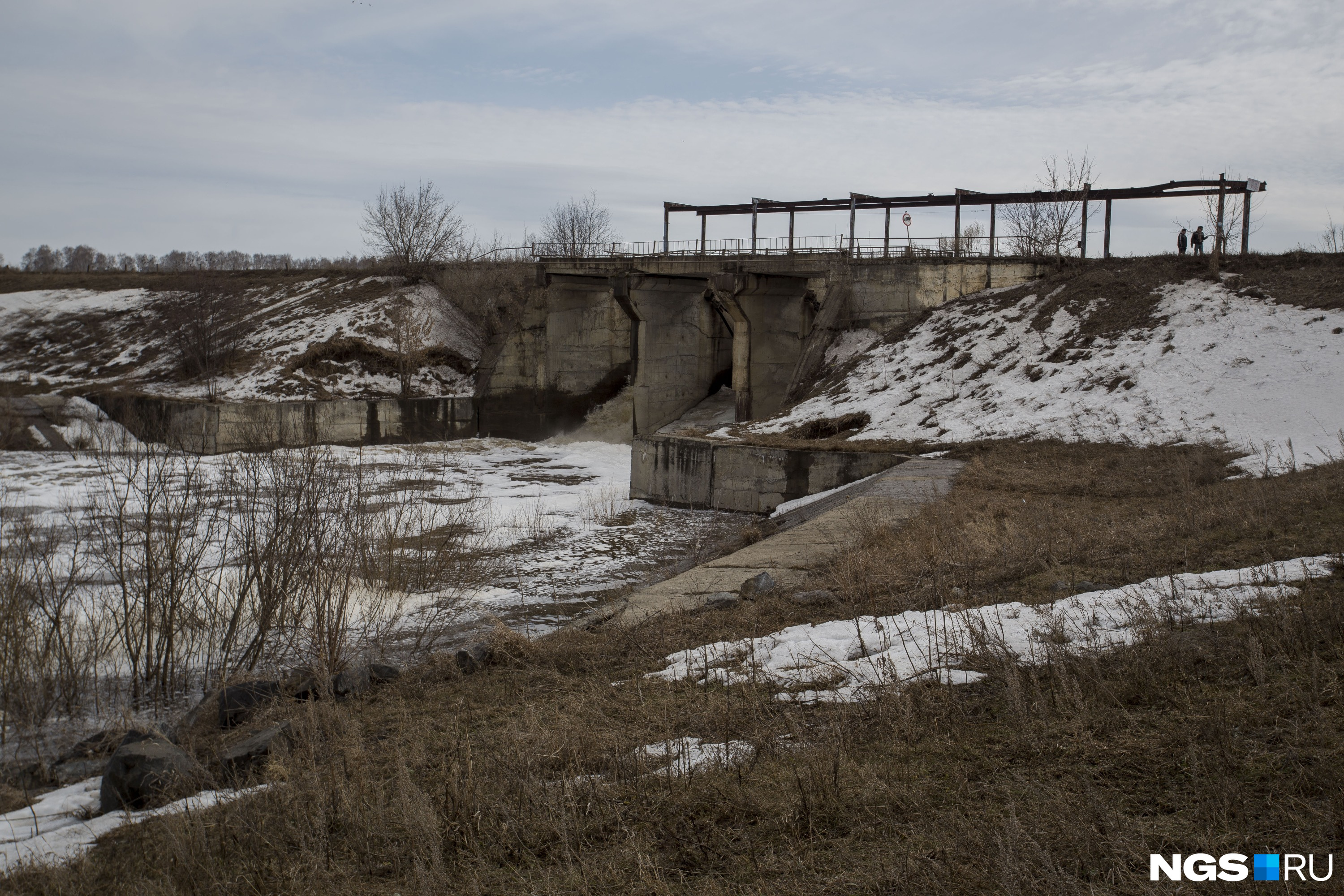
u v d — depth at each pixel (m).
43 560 16.42
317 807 6.97
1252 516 14.30
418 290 65.88
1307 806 5.32
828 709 8.34
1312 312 31.28
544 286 59.59
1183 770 6.04
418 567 21.45
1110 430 28.72
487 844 6.34
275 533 15.10
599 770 7.46
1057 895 4.77
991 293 41.91
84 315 71.19
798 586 14.39
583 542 27.02
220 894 5.96
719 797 6.59
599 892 5.50
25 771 10.52
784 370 51.19
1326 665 7.31
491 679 11.00
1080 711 7.16
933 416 34.12
